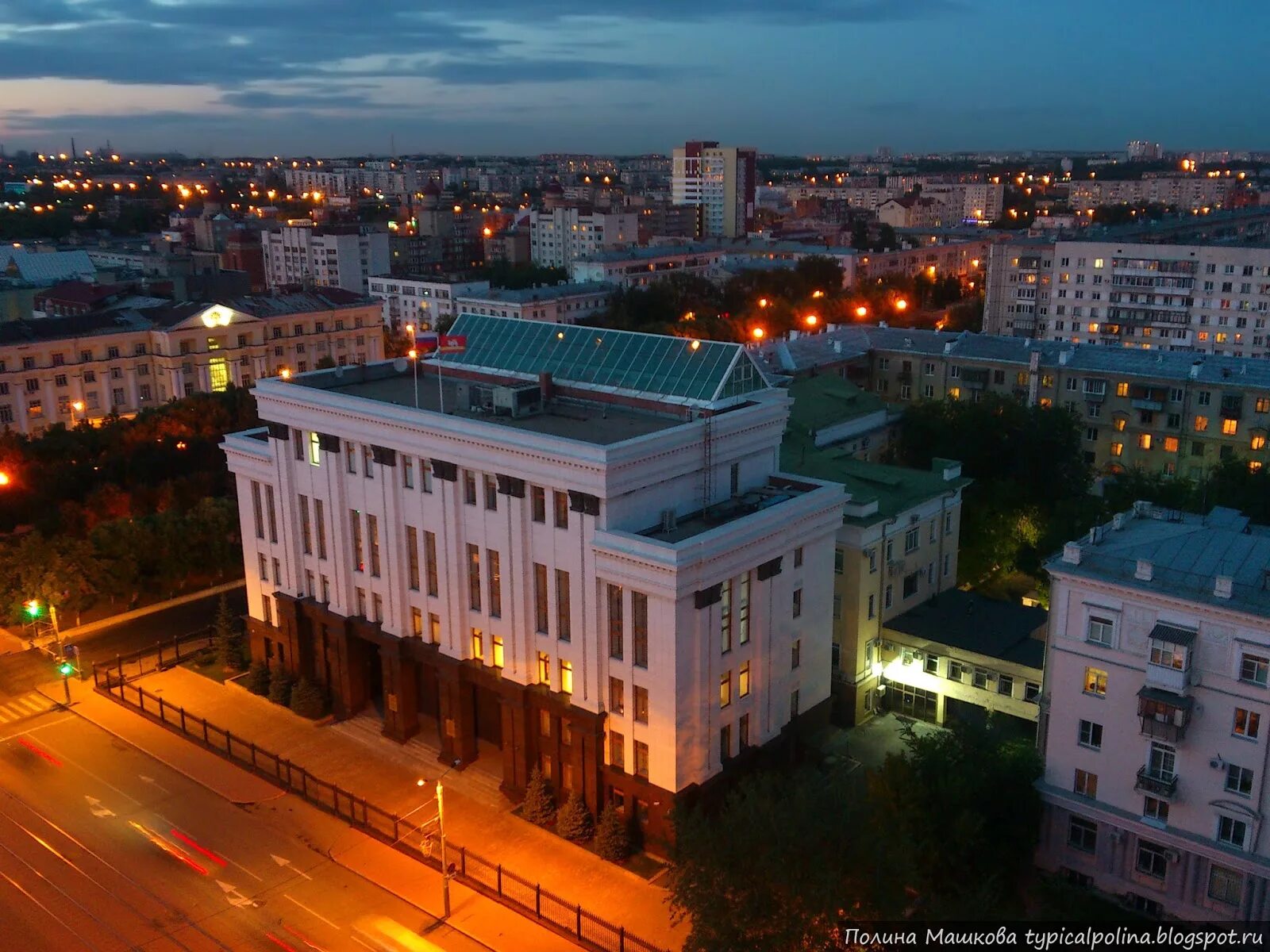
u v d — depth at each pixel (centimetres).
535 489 7050
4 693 9325
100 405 16588
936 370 14550
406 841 7125
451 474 7419
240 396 15388
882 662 8644
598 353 8406
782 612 7319
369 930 6294
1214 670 5628
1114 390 13212
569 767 7219
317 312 18862
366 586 8400
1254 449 12294
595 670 6894
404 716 8319
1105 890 6238
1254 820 5622
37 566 10319
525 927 6312
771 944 5047
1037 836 6419
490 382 8806
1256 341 19000
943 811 6075
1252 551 5909
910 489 8944
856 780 6203
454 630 7744
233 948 6131
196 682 9512
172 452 13888
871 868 5250
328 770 8025
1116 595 5881
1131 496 10156
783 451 9812
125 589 10906
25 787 7856
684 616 6481
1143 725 5809
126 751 8369
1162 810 5984
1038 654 8075
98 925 6325
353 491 8256
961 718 7525
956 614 8800
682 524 7162
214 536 11575
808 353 14412
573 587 6906
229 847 7112
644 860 6862
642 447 6725
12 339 15738
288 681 9050
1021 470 11412
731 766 7050
